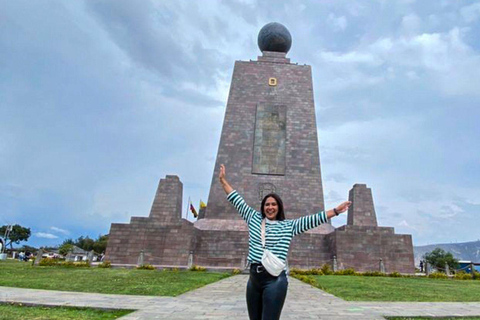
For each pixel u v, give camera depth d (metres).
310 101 42.84
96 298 12.70
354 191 36.59
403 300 14.35
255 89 43.00
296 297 14.54
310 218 5.43
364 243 33.28
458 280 27.09
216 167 39.75
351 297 14.84
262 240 5.39
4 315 9.27
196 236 34.81
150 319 9.21
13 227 94.06
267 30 46.25
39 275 20.89
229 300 13.01
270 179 39.47
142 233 34.12
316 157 40.53
